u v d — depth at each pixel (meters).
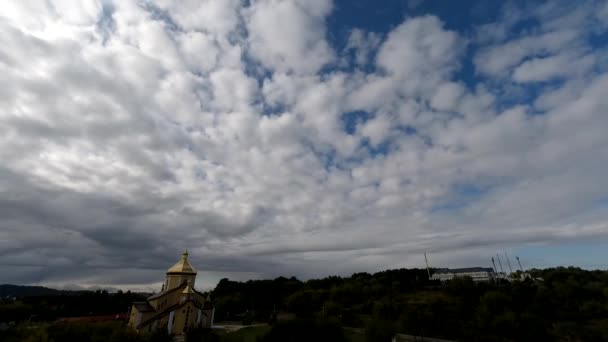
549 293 108.06
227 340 63.56
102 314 133.88
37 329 54.72
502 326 78.19
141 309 80.38
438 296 128.88
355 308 120.56
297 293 132.25
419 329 84.00
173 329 76.50
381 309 102.50
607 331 75.38
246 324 103.19
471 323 86.31
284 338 61.88
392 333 73.06
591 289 111.62
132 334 56.03
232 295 148.38
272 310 141.25
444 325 84.31
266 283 190.62
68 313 129.00
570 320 87.44
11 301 134.00
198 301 87.38
